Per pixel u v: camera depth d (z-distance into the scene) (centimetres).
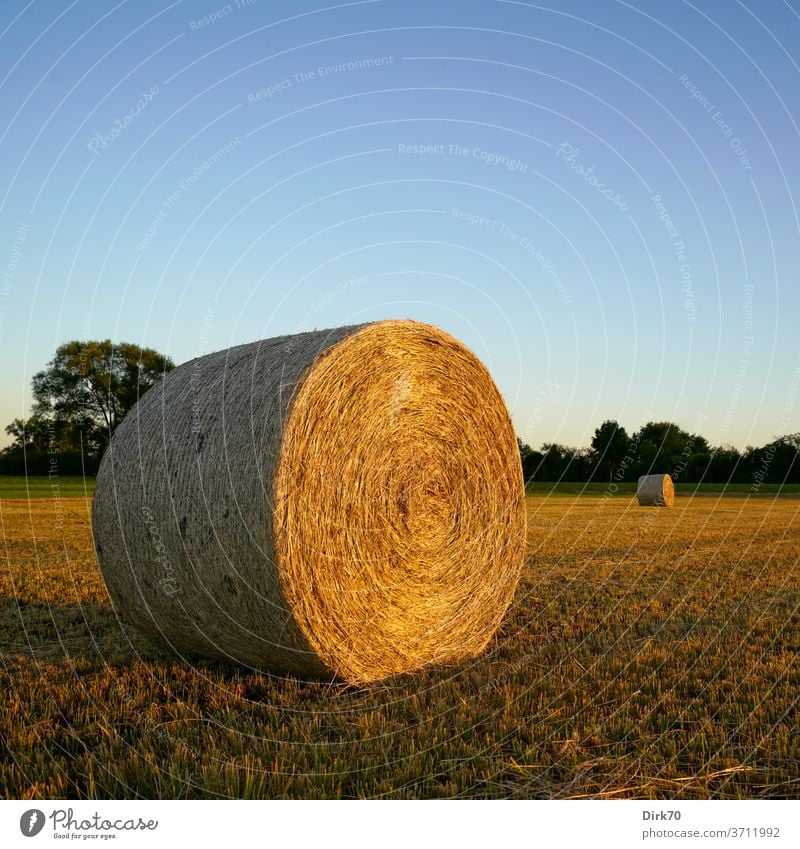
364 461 577
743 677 538
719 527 1786
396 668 595
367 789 370
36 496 2709
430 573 628
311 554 532
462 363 673
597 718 458
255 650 561
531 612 780
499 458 699
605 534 1593
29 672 544
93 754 395
